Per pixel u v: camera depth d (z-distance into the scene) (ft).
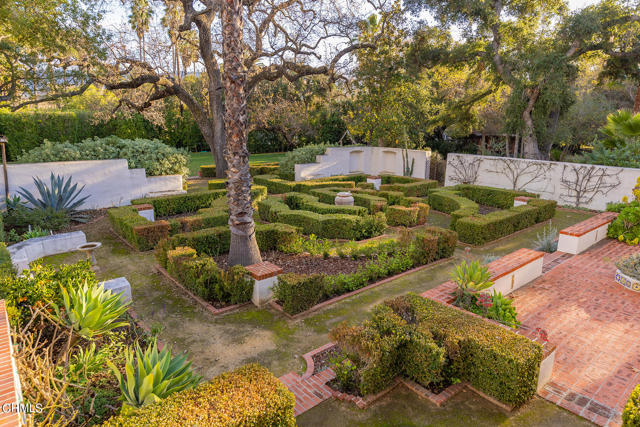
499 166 64.80
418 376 15.85
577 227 35.24
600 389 16.24
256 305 25.38
